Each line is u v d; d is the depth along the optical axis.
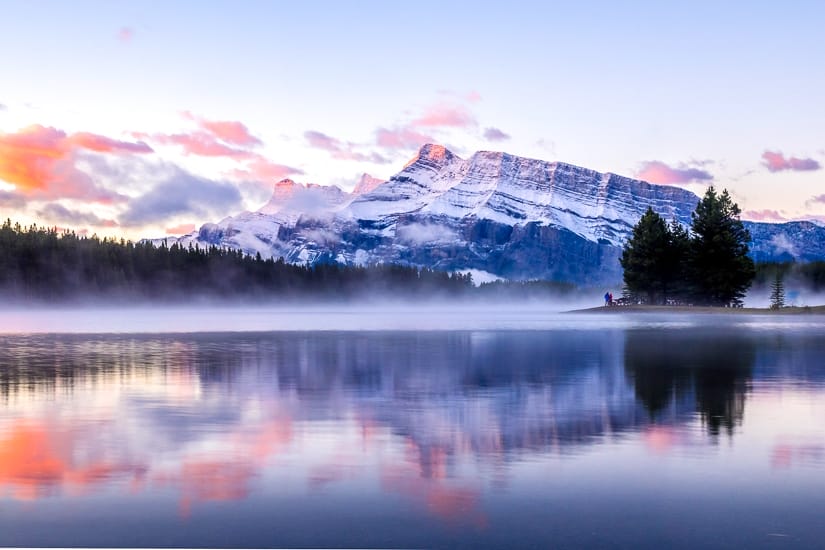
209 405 19.59
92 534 9.60
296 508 10.59
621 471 12.52
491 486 11.66
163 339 50.53
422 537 9.53
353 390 22.64
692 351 36.91
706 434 15.55
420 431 15.91
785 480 11.96
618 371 27.66
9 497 11.06
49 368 29.12
